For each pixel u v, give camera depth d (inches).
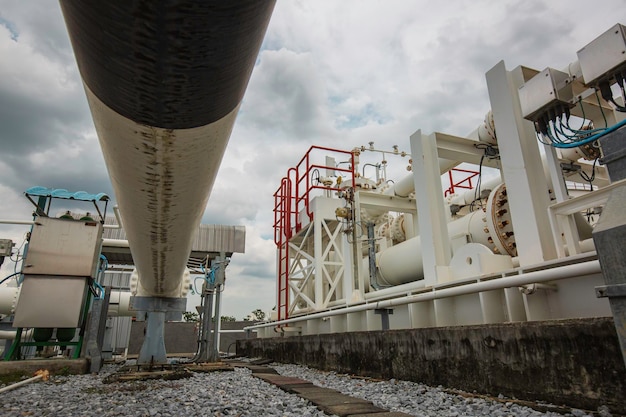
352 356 273.9
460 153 295.3
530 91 193.9
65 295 305.0
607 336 126.3
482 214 282.0
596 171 292.7
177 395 189.9
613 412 122.5
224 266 438.0
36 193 333.4
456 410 142.5
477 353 174.1
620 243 85.0
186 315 1403.8
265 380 246.8
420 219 276.4
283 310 542.6
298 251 505.0
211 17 42.8
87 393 200.7
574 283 170.1
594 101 230.8
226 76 57.2
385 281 401.4
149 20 42.6
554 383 140.6
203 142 78.6
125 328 767.7
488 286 188.7
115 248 522.6
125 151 81.1
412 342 215.9
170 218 123.5
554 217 175.0
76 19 45.3
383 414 133.3
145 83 55.1
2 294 434.0
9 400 181.0
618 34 157.5
